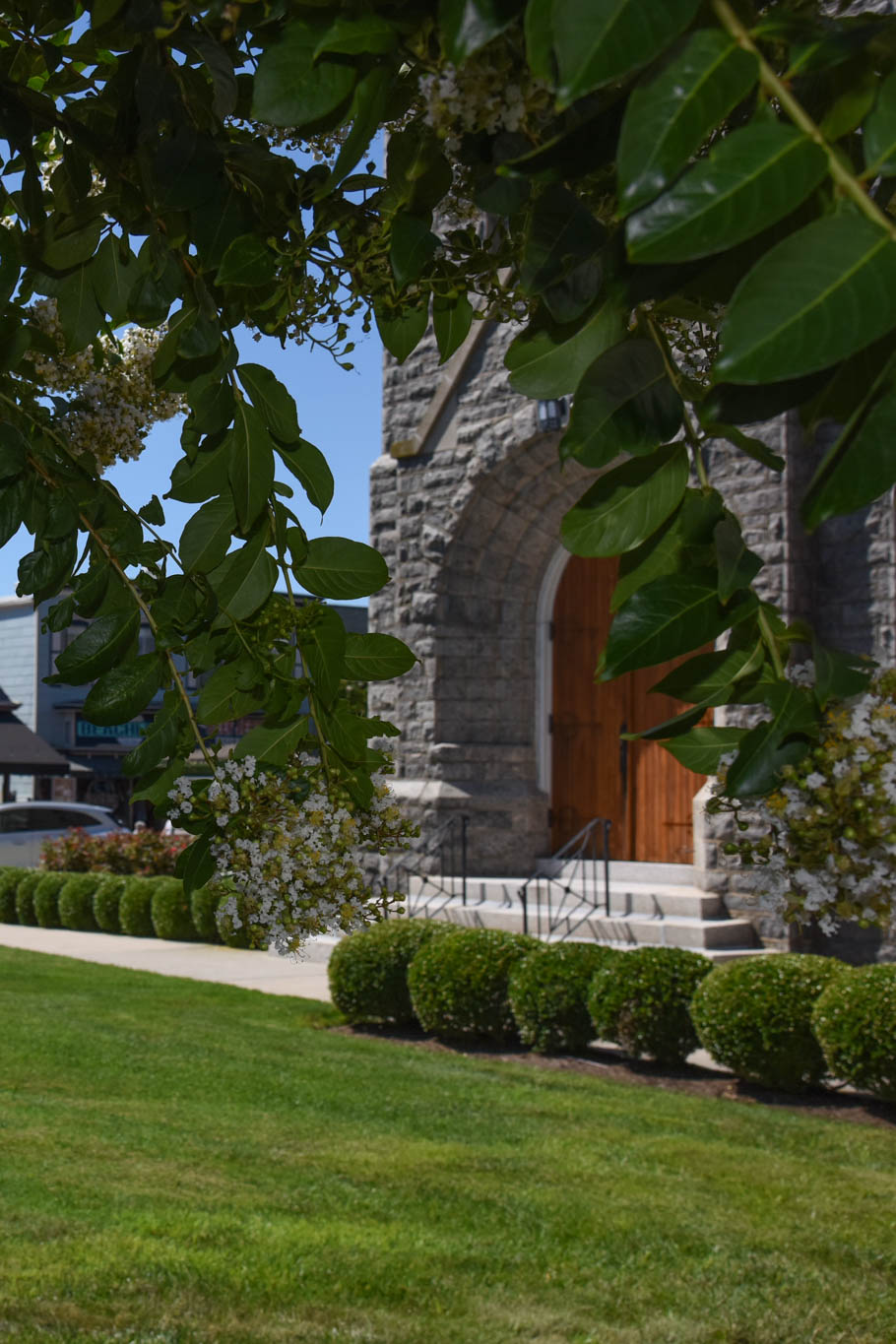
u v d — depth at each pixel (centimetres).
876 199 156
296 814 196
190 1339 445
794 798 149
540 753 1473
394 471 1515
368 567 228
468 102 157
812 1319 471
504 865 1433
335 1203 593
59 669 221
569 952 942
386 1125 733
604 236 169
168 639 227
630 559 165
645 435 151
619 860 1419
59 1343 438
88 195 243
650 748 1411
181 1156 667
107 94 230
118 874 1950
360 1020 1065
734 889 1186
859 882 148
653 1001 877
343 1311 473
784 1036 810
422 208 197
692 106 107
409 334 239
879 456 115
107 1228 553
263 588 223
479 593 1469
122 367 287
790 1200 601
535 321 179
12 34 239
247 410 221
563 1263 523
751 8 115
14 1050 925
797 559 1136
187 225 216
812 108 141
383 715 1492
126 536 232
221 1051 930
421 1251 533
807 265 103
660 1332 461
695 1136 712
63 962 1386
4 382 240
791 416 1130
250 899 192
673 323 215
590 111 156
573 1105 781
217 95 186
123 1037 973
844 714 150
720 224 107
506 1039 992
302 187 210
